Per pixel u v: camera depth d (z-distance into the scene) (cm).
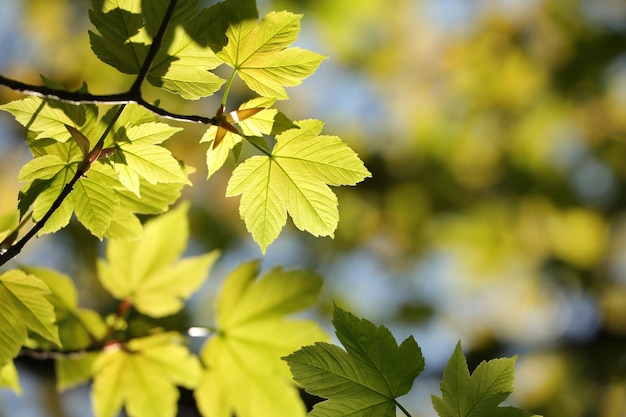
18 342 151
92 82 534
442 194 627
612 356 568
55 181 140
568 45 611
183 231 221
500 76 623
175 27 132
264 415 210
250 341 211
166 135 136
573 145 653
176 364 207
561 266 618
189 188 543
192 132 532
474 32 623
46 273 202
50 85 132
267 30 135
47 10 538
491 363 137
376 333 139
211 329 210
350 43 602
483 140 637
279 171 145
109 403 205
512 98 629
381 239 627
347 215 614
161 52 133
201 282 219
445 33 623
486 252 620
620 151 635
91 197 143
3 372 183
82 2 547
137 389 206
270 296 213
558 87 617
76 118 138
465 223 625
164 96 517
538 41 617
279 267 216
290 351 210
